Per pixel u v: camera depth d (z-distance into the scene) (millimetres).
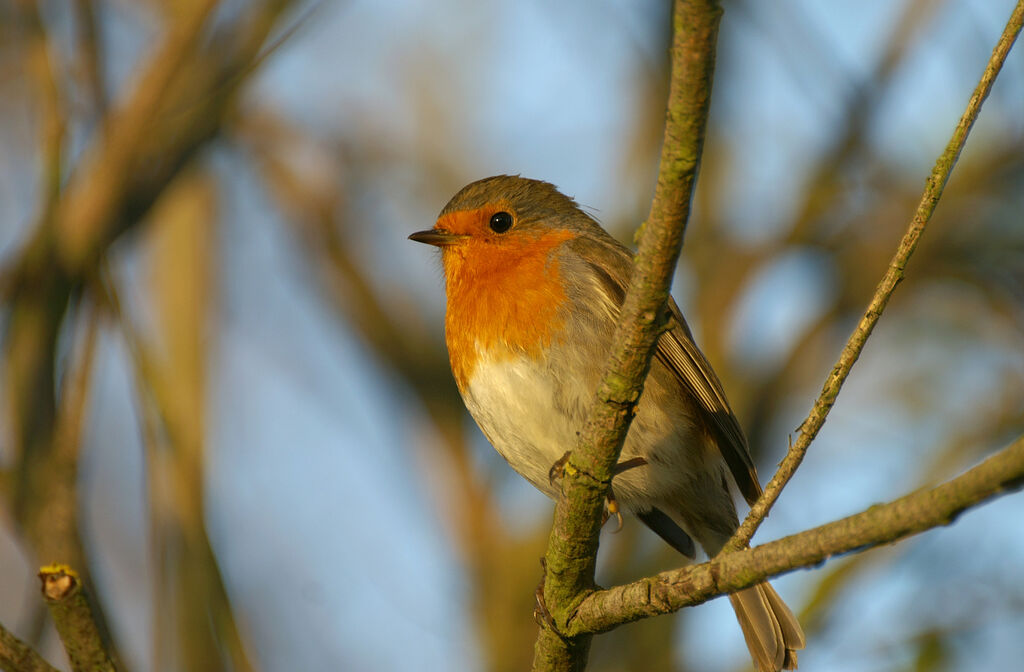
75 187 9688
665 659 11500
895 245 13133
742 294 12336
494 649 12055
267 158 14023
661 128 12977
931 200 5816
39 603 8742
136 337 9242
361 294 13562
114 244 10266
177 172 9914
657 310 5844
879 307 5953
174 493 8953
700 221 12727
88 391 8586
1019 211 13305
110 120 9914
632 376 6078
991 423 12344
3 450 9664
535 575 12273
